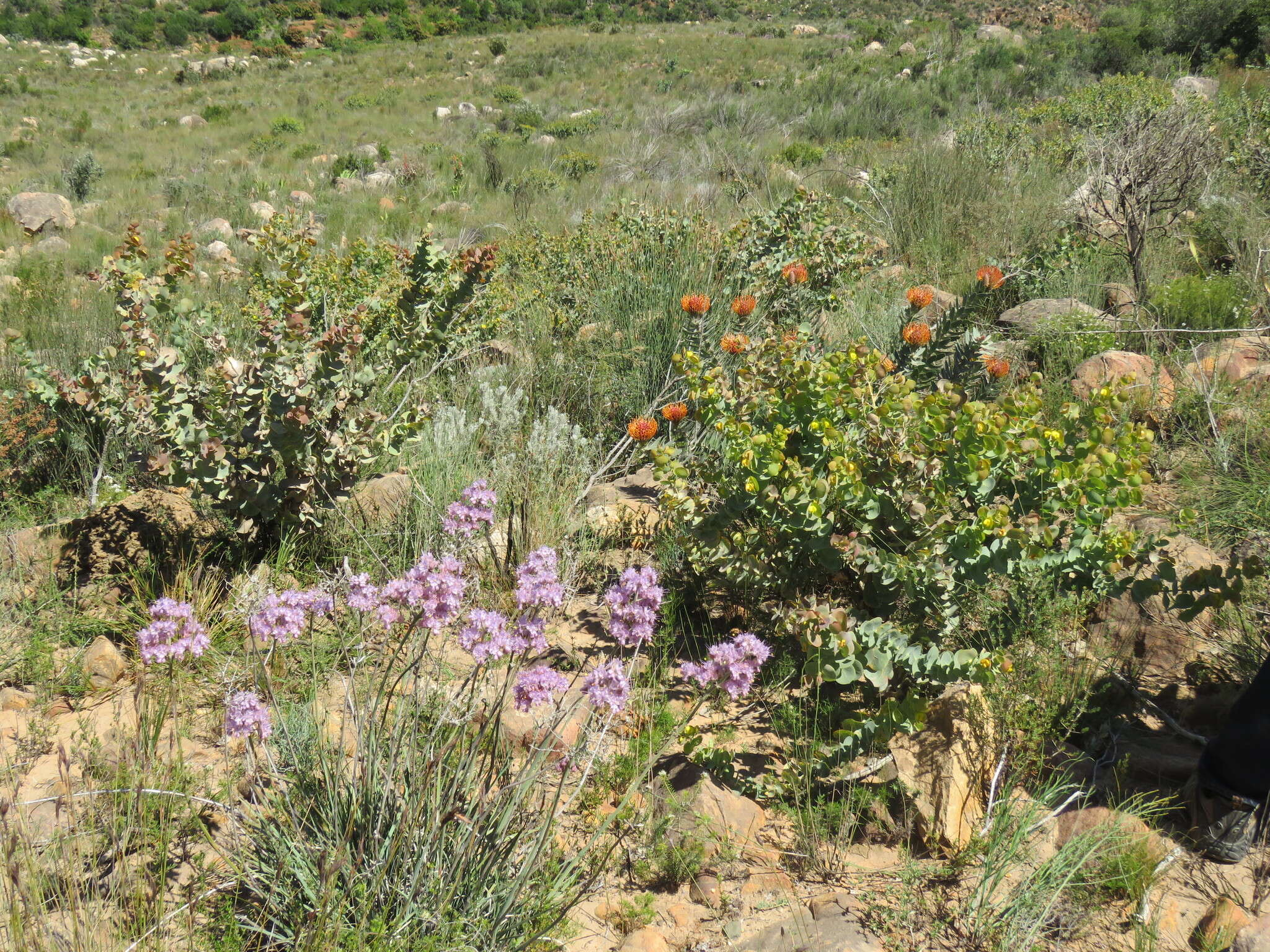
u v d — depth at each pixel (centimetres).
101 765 260
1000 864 235
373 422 392
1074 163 958
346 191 1833
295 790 232
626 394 540
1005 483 288
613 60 4347
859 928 222
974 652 265
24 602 350
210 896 222
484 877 211
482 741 227
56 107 3584
